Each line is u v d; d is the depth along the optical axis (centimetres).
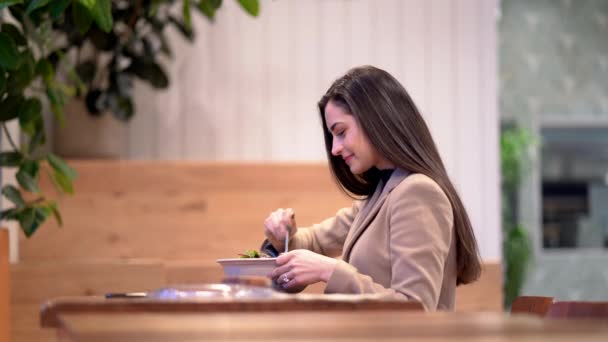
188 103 559
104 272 453
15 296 446
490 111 573
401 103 258
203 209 498
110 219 493
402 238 237
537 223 943
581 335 127
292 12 567
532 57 954
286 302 187
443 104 572
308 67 568
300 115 567
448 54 573
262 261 235
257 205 500
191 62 560
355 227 262
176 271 461
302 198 501
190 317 155
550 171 968
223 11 562
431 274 232
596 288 951
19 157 371
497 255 567
